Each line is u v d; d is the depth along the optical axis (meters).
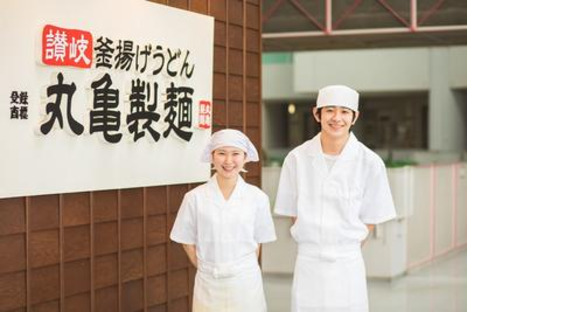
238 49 4.88
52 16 3.48
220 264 3.43
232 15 4.81
